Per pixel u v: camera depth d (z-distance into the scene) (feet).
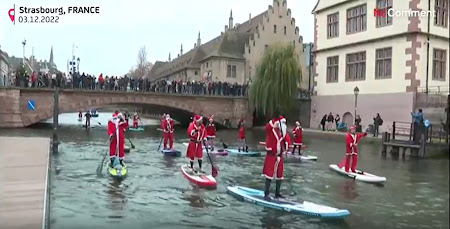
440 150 65.10
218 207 32.76
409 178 47.47
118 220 28.68
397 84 94.53
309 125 122.42
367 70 102.22
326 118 114.21
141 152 67.92
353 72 107.04
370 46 101.40
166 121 68.54
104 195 35.91
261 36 194.90
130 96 122.72
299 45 200.44
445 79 96.58
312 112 120.37
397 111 94.17
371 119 100.58
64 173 46.01
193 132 46.29
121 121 47.29
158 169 50.37
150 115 243.60
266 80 126.72
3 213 20.58
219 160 60.90
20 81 112.16
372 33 100.68
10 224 19.13
